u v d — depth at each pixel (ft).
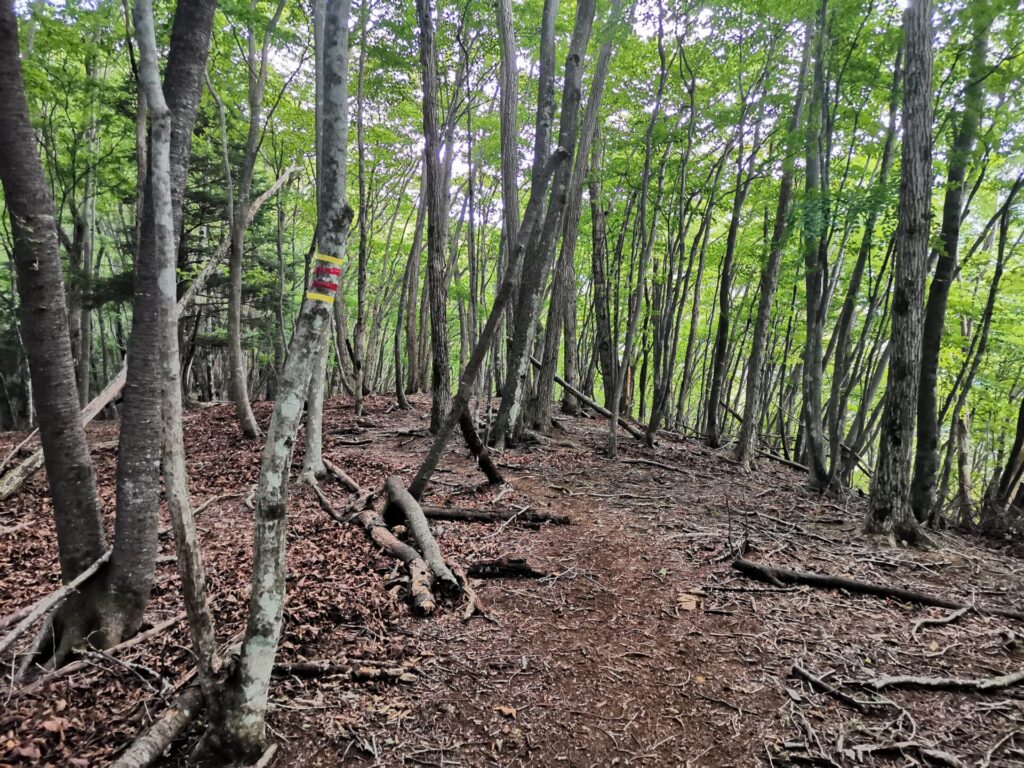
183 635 10.64
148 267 9.55
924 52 16.90
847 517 21.03
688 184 33.73
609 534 17.65
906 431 18.16
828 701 9.91
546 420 32.30
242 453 27.09
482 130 42.39
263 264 52.60
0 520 18.07
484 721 9.20
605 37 23.65
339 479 21.79
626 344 27.86
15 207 8.62
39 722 8.17
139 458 10.06
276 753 8.24
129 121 35.76
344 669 10.08
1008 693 10.21
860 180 25.95
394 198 59.82
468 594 12.97
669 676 10.54
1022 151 21.38
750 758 8.59
